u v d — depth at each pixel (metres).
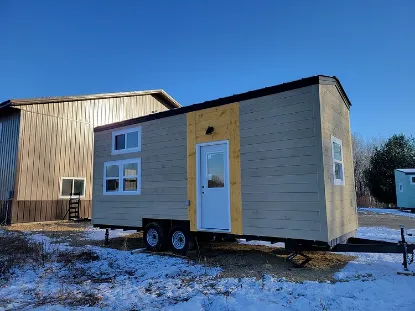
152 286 4.57
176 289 4.39
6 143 13.50
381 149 25.44
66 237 9.56
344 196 6.06
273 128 5.65
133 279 4.98
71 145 14.87
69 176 14.69
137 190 7.95
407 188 19.05
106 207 8.62
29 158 13.14
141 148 8.00
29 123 13.25
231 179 6.15
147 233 7.49
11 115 13.55
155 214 7.48
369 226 11.51
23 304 3.88
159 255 6.76
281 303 3.75
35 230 11.16
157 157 7.61
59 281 4.90
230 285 4.49
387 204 24.36
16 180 12.66
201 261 6.07
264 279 4.75
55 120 14.26
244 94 6.12
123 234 10.16
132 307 3.75
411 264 5.40
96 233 10.39
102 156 8.99
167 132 7.46
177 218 7.03
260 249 7.20
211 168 6.58
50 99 13.87
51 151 14.00
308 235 5.06
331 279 4.68
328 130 5.47
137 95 18.56
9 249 7.32
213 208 6.45
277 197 5.48
